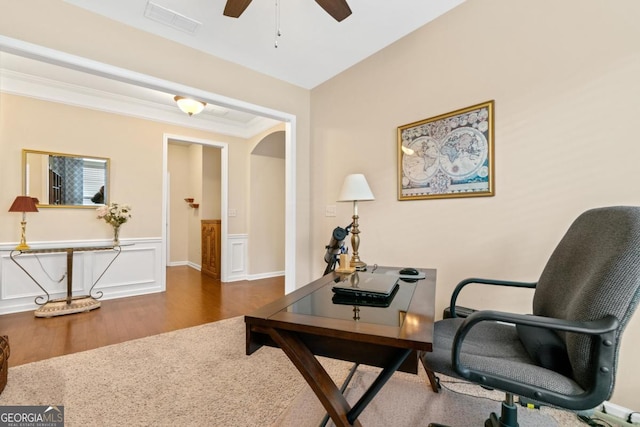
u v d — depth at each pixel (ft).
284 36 7.75
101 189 11.78
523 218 5.58
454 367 2.93
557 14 5.18
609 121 4.65
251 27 7.36
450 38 6.75
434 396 5.35
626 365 4.50
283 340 2.88
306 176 10.80
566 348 2.92
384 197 8.29
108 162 11.93
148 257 12.89
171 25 7.25
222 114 13.98
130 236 12.44
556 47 5.19
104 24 6.78
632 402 4.45
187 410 4.92
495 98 5.97
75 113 11.27
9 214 10.09
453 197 6.64
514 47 5.71
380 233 8.39
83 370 6.20
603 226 3.07
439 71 6.97
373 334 2.55
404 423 4.60
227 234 15.35
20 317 9.60
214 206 18.81
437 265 6.97
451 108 6.72
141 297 12.20
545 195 5.31
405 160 7.69
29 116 10.39
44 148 10.66
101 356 6.85
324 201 10.32
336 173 9.85
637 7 4.41
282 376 6.04
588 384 2.54
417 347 2.39
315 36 7.76
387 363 2.75
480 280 4.61
